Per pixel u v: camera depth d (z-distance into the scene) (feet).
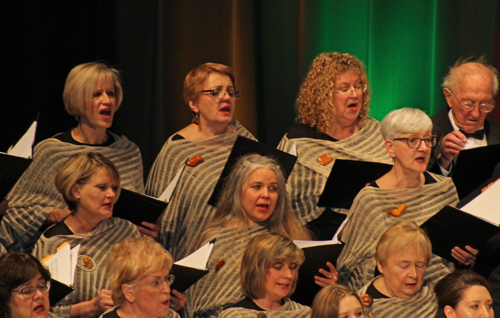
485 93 45.32
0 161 33.50
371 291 33.86
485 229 33.17
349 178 38.65
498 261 35.83
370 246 37.06
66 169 34.50
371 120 46.57
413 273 32.71
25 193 41.32
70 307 33.19
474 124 45.96
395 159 37.83
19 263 28.17
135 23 58.23
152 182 44.96
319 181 43.83
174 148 44.75
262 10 59.11
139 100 58.70
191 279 32.32
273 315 31.35
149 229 38.29
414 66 59.57
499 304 32.22
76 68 42.16
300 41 59.41
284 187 37.24
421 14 59.06
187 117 59.26
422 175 39.22
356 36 59.67
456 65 50.37
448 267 37.35
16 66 56.18
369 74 60.08
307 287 34.40
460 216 33.37
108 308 32.53
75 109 41.93
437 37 58.80
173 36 58.75
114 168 35.09
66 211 40.60
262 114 59.62
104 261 34.96
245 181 36.52
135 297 29.45
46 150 42.11
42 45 56.59
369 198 37.78
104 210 34.42
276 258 31.09
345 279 38.14
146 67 58.65
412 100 59.88
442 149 44.52
